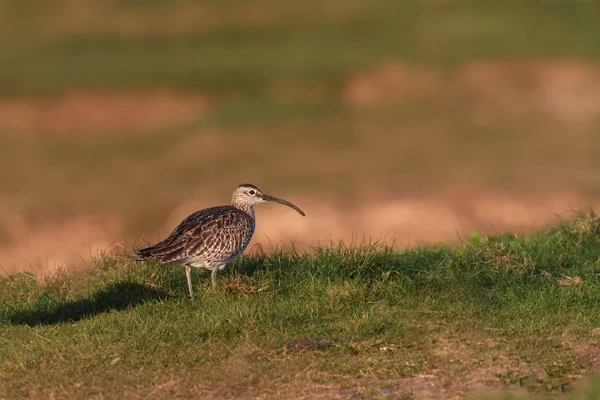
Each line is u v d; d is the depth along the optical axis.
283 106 41.28
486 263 12.95
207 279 12.71
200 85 44.19
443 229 25.23
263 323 11.20
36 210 27.86
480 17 56.34
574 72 44.31
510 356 10.30
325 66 46.72
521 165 32.03
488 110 40.06
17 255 23.61
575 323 11.18
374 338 10.85
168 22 57.81
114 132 38.16
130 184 30.88
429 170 31.58
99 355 10.62
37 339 11.19
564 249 13.84
